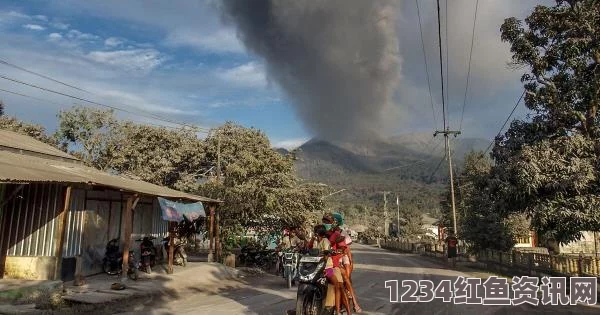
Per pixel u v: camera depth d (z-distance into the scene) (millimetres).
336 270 8195
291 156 28188
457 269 27156
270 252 22734
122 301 10938
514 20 17844
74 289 11891
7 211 13102
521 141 18078
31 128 33250
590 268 16141
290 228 20266
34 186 13336
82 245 14344
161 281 14281
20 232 13047
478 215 30188
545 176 15062
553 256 18938
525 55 17375
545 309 11508
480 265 29000
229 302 11789
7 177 9875
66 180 11453
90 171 17172
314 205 26969
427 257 41844
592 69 16641
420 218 93938
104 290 11953
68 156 18078
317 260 8156
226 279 16844
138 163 36250
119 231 16812
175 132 37625
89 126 35906
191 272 16547
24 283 11422
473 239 30266
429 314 10438
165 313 10078
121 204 16984
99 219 15500
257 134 36625
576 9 16656
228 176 24219
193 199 17953
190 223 22719
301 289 8070
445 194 51031
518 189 15680
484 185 18344
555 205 15148
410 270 25172
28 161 13797
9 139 16281
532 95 17469
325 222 8633
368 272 23266
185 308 10797
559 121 17547
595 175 14867
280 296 12992
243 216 23250
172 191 18328
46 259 12734
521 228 33406
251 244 24578
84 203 14594
